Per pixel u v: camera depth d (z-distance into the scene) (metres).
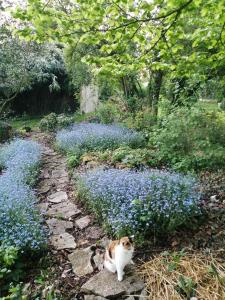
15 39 14.56
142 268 3.86
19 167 7.58
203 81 7.36
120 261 3.54
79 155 9.11
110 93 16.94
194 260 3.88
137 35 5.00
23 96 20.59
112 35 4.90
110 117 14.52
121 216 4.52
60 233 4.90
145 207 4.52
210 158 7.13
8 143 12.31
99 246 4.41
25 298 3.36
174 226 4.46
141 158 7.78
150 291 3.47
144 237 4.46
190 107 8.27
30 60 15.62
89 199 5.59
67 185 7.20
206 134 7.71
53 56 20.08
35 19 4.32
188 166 7.13
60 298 3.48
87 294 3.52
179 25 4.86
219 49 6.09
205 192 5.90
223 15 4.64
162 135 7.84
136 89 14.62
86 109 20.61
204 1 4.84
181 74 5.90
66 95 22.11
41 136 14.17
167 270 3.73
